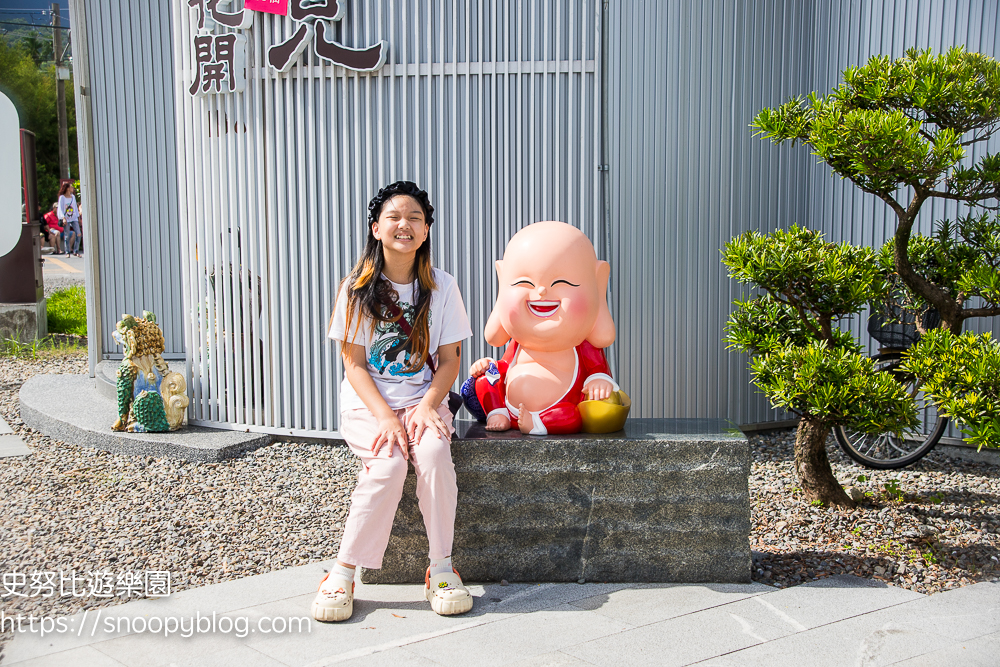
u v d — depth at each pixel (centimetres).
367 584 368
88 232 802
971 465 554
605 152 560
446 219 565
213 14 577
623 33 559
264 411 600
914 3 586
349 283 360
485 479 364
